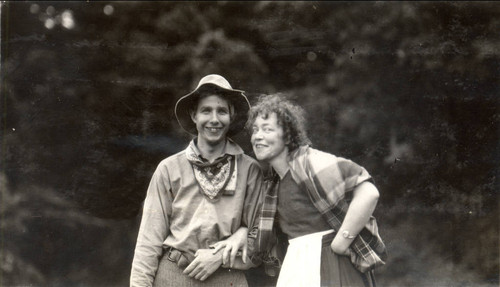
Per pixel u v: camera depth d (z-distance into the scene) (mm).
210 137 2525
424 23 3168
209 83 2543
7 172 3113
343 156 3137
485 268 3010
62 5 3217
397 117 3145
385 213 3086
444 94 3143
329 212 2510
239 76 3191
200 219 2475
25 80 3174
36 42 3191
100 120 3174
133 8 3223
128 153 3158
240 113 2689
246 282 2580
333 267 2498
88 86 3189
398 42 3176
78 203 3121
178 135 3154
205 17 3213
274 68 3191
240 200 2531
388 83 3162
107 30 3219
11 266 3062
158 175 2559
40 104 3166
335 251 2504
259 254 2561
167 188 2535
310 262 2486
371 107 3154
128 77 3201
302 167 2541
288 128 2574
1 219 3082
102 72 3203
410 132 3135
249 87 3182
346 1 3191
